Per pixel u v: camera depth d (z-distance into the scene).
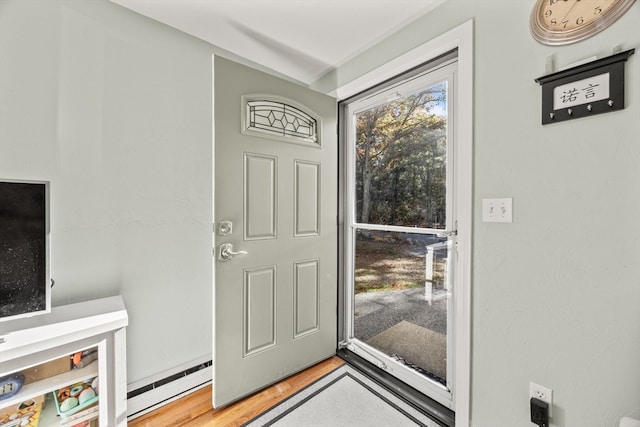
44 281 1.11
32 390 1.08
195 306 1.72
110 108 1.42
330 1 1.39
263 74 1.68
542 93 1.06
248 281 1.64
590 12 0.96
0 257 1.03
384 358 1.89
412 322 1.74
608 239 0.95
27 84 1.21
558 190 1.05
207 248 1.76
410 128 1.72
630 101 0.89
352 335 2.16
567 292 1.04
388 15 1.49
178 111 1.64
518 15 1.13
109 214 1.43
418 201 1.68
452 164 1.51
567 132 1.02
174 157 1.63
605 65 0.92
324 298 2.02
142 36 1.51
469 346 1.30
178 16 1.51
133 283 1.51
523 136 1.12
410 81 1.70
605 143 0.94
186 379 1.68
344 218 2.18
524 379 1.15
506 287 1.19
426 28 1.47
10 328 1.10
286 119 1.79
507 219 1.17
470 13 1.28
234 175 1.57
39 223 1.10
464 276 1.31
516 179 1.15
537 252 1.10
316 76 2.17
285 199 1.79
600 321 0.97
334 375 1.87
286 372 1.82
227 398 1.56
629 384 0.92
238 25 1.58
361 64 1.84
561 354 1.05
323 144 1.97
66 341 1.06
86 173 1.36
